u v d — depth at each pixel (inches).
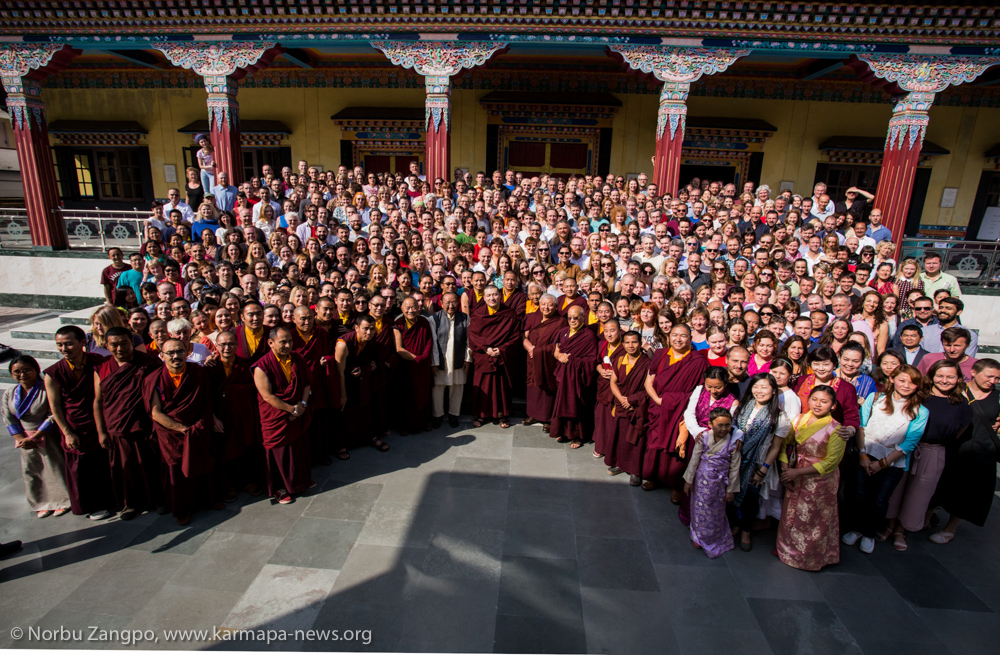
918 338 208.2
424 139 574.2
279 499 192.7
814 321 214.1
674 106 405.1
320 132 583.2
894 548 177.3
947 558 172.7
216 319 185.5
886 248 285.4
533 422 263.6
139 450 178.1
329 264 284.5
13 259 444.1
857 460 171.9
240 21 405.1
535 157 574.6
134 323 215.0
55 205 451.2
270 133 580.4
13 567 157.2
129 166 607.2
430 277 244.4
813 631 140.9
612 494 203.9
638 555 169.3
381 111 563.5
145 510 186.2
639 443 205.3
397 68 563.5
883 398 171.2
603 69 546.9
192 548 167.3
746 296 255.1
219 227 351.9
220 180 403.5
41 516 181.8
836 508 162.9
